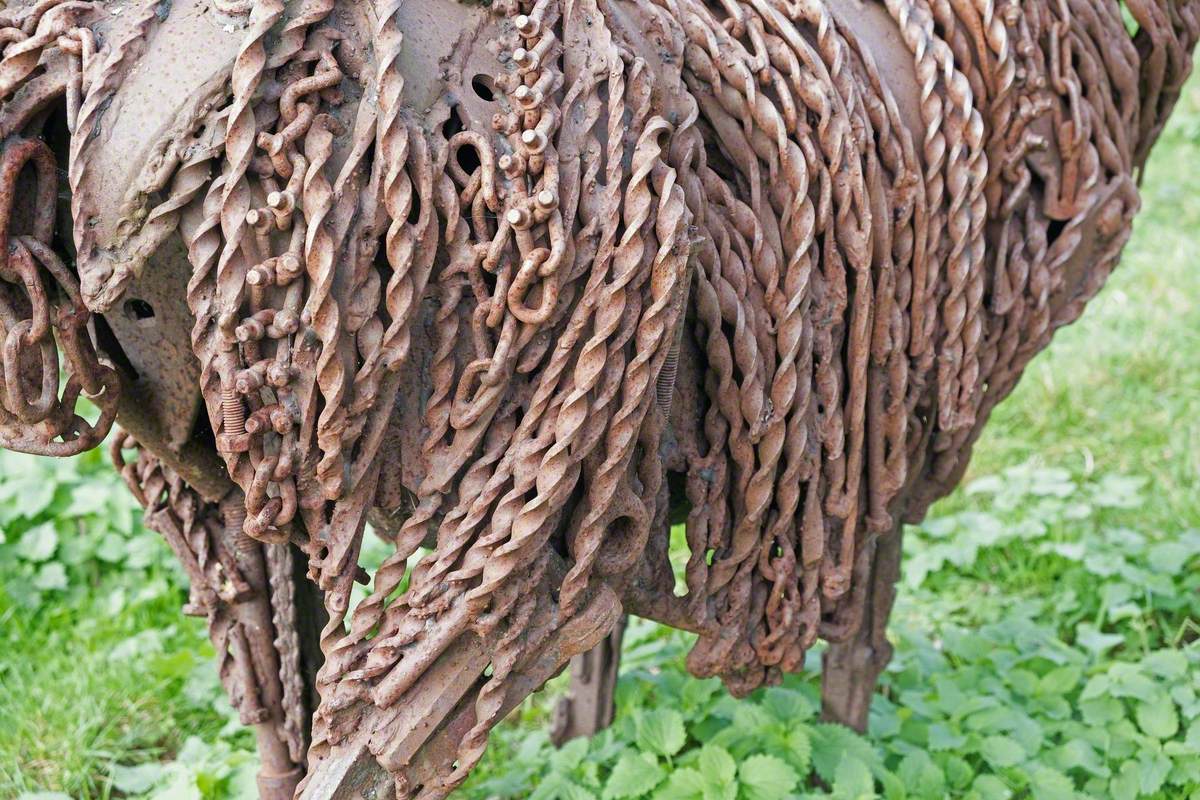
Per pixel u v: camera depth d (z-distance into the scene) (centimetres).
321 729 160
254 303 151
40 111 153
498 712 162
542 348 158
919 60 179
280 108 150
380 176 152
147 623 271
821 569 184
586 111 158
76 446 159
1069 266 191
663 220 157
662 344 159
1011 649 244
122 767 231
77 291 155
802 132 171
